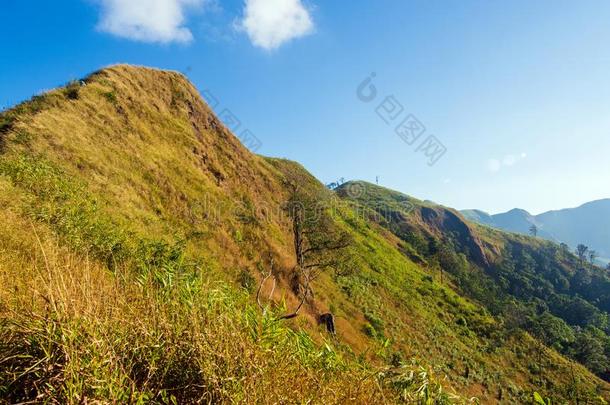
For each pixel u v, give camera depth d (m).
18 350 2.39
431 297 64.50
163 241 16.69
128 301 3.24
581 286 149.25
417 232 143.00
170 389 2.56
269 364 3.20
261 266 26.61
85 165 18.50
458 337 53.22
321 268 37.19
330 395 3.33
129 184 21.06
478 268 142.00
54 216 10.02
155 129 32.34
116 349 2.59
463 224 167.25
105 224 12.34
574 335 86.06
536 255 169.62
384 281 56.84
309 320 24.14
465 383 37.72
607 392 51.47
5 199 9.78
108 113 26.44
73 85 26.16
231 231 27.77
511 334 62.56
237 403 2.56
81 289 2.89
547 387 48.09
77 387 2.16
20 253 5.70
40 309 2.70
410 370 4.23
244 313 3.88
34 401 2.08
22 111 19.31
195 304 3.48
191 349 2.80
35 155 15.59
